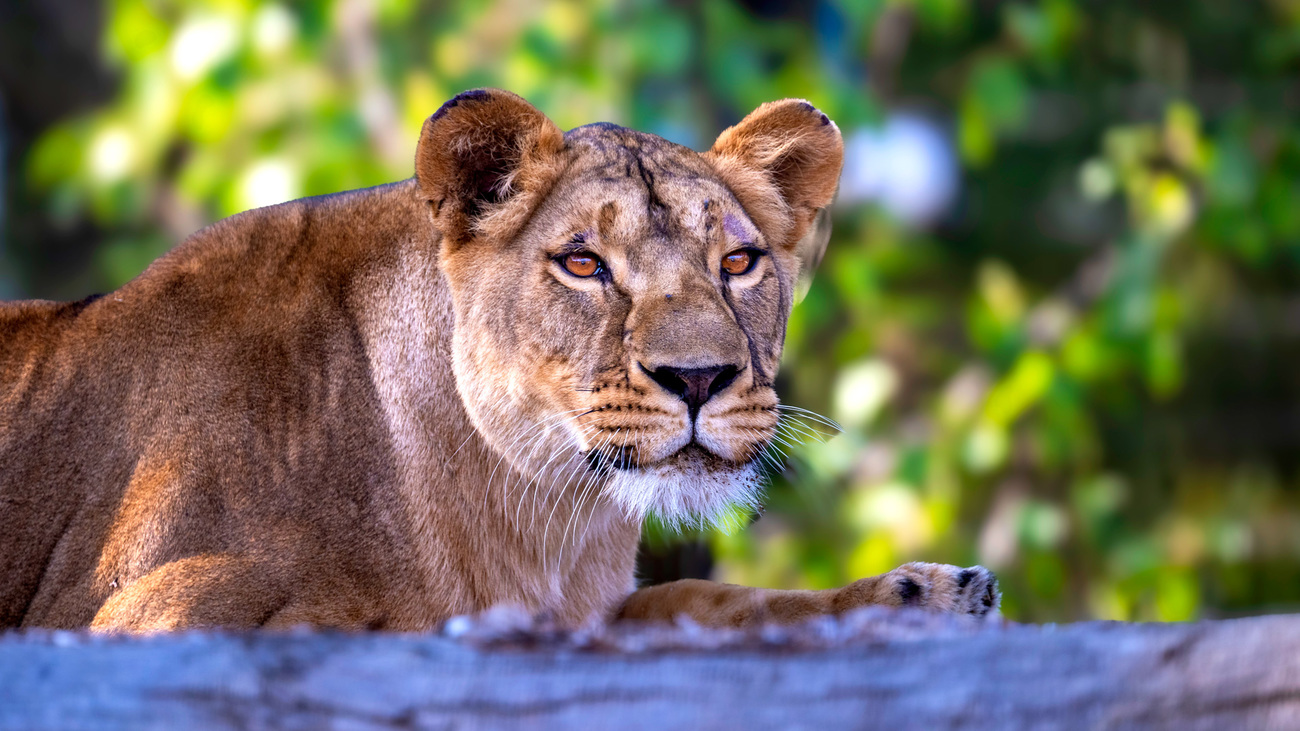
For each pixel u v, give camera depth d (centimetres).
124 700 378
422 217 688
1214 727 337
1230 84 1933
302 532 635
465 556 661
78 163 1503
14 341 692
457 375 655
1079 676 350
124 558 630
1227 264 1898
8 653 408
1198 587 1608
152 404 659
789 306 727
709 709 360
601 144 669
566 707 365
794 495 1346
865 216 1585
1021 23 1538
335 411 657
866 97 1480
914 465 1424
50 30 1919
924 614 428
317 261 688
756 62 1445
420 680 376
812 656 375
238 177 1386
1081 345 1470
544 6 1455
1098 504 1519
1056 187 2069
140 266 1536
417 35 1497
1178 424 1939
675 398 609
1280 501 1909
